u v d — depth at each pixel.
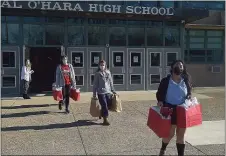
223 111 10.10
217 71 18.36
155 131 5.53
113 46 15.58
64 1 14.70
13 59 14.78
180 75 5.53
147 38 15.95
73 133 7.45
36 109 10.59
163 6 16.56
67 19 15.19
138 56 15.84
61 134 7.36
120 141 6.77
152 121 5.57
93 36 15.42
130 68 15.74
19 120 8.87
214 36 18.59
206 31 18.47
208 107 10.83
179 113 5.43
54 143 6.66
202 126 8.13
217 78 18.44
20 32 14.80
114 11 14.20
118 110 8.48
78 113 9.85
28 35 14.90
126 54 15.70
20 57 14.80
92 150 6.18
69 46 15.18
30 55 15.97
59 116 9.41
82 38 15.31
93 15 14.82
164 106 5.49
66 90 9.89
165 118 5.41
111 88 8.52
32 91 15.80
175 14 14.92
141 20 15.85
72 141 6.79
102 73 8.34
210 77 18.41
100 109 8.39
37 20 14.96
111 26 15.57
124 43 15.70
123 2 15.81
